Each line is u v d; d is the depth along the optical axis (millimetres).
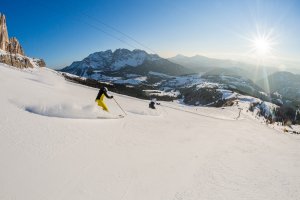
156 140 12938
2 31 86875
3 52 75938
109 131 12609
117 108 22109
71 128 11461
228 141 17062
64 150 8789
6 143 8188
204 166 10016
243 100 134625
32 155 7844
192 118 30203
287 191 8336
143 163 9164
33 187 6211
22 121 10633
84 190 6551
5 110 11438
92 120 14102
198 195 7316
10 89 15195
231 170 9961
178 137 14953
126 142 11328
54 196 6039
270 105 133125
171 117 26328
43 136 9570
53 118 12352
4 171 6582
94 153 9133
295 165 12172
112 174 7766
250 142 18453
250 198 7473
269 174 10070
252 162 11766
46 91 18891
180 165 9672
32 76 35250
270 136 26172
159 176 8266
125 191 6922
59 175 7047
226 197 7367
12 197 5652
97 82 133750
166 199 6883
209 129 21719
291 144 21656
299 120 132625
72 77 121250
